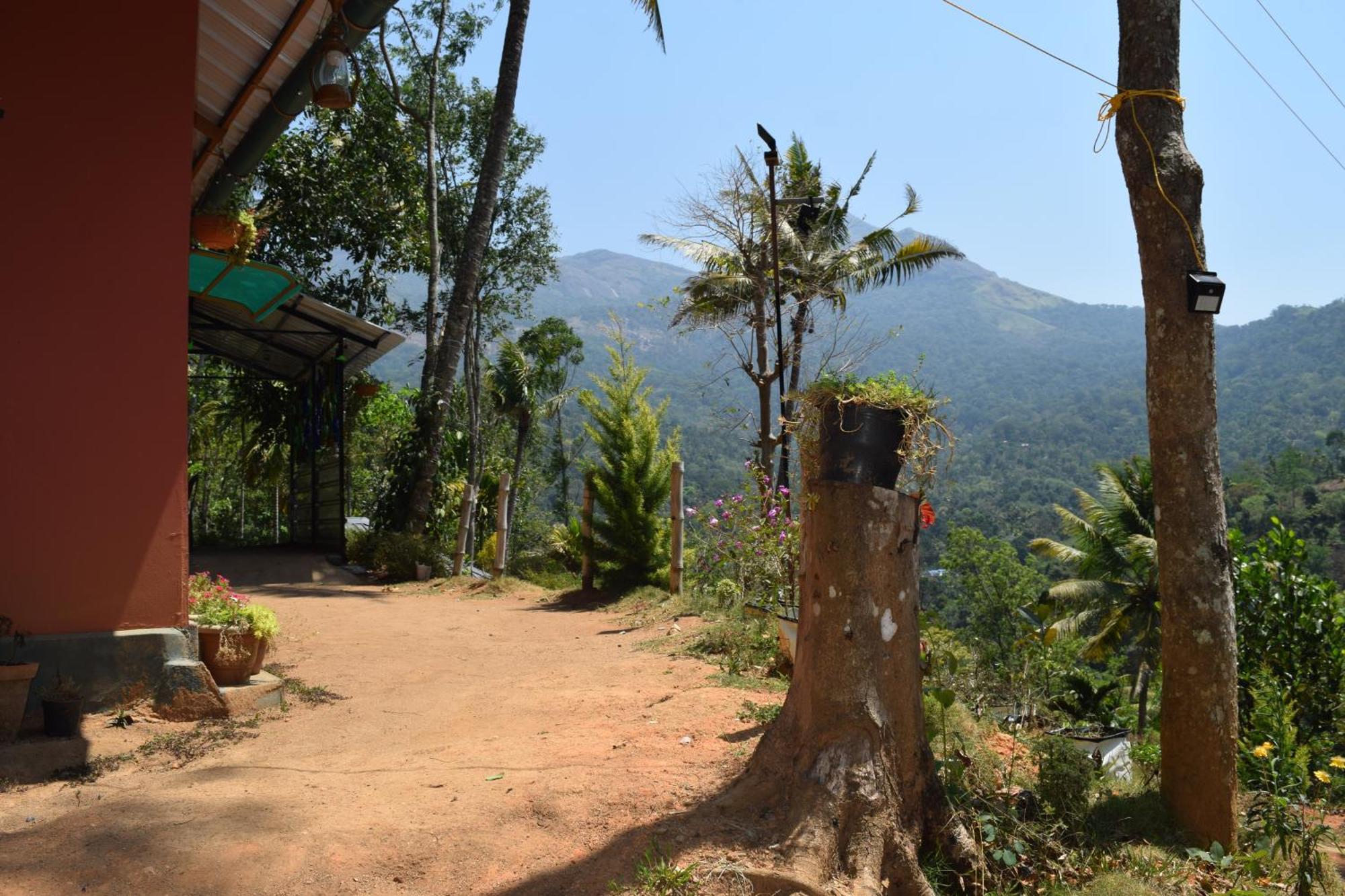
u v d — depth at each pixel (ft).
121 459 19.01
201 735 17.88
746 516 31.78
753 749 16.01
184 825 12.85
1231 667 16.60
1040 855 14.07
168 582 19.27
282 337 54.75
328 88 23.99
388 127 86.12
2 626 17.63
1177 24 17.58
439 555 54.65
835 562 13.43
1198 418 16.84
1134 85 17.58
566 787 14.14
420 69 91.09
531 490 135.33
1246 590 33.86
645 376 45.50
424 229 92.48
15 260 18.42
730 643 25.82
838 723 13.00
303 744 17.79
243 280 39.29
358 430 109.29
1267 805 17.79
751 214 53.57
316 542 64.75
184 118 20.07
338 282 91.50
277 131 30.76
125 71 19.56
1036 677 25.52
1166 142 17.26
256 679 20.89
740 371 52.34
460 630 33.86
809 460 14.06
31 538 18.17
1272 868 15.66
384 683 24.00
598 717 19.33
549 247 104.27
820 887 11.48
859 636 13.24
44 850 12.02
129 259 19.35
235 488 137.59
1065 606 93.04
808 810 12.48
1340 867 17.28
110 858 11.78
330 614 37.22
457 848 12.37
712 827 12.46
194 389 104.22
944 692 16.10
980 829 13.66
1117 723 27.09
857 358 48.06
